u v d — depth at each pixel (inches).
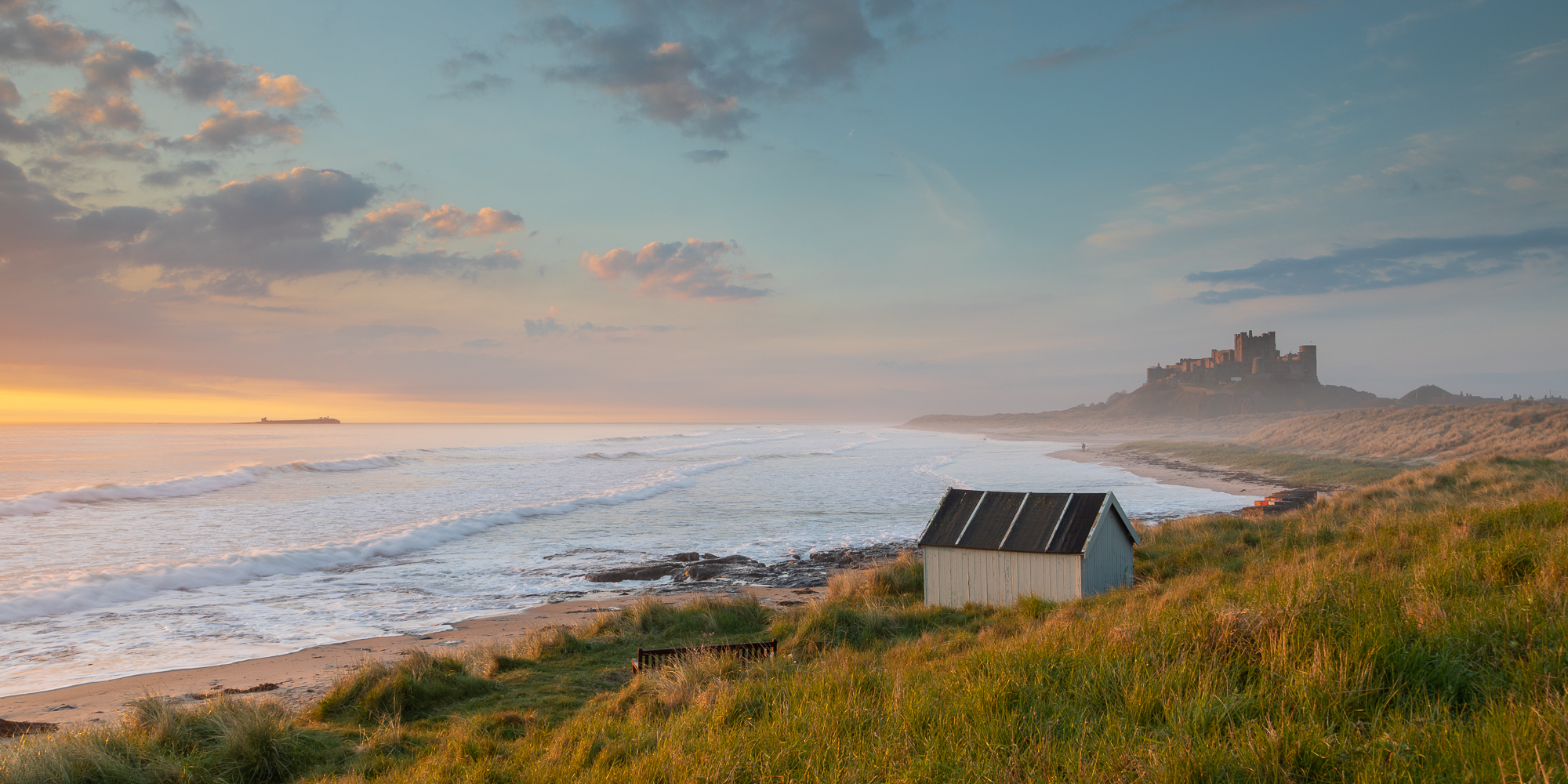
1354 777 127.6
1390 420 3420.3
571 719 355.3
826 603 658.2
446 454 4097.0
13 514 1539.1
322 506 1726.1
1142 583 610.2
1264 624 207.3
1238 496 2054.6
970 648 373.7
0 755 278.7
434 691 421.7
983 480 2635.3
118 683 566.9
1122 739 159.2
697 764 195.9
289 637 713.6
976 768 158.2
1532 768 117.8
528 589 951.6
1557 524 386.0
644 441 6215.6
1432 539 416.5
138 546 1182.9
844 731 202.1
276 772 304.0
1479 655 177.3
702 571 1049.5
